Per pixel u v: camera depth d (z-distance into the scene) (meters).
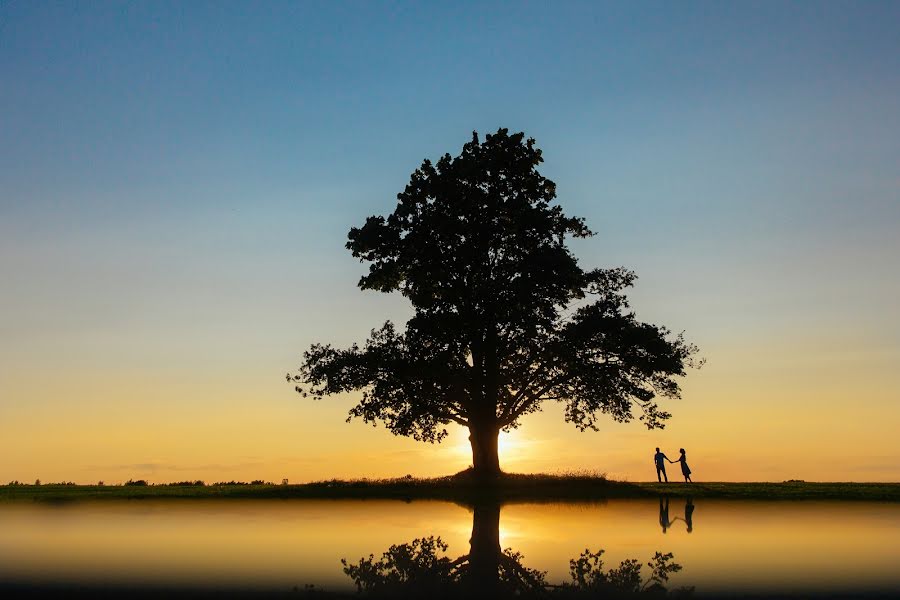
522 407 39.47
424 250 39.19
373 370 38.31
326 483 35.34
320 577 12.76
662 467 37.12
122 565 13.71
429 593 11.63
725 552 14.89
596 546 15.73
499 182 39.72
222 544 16.23
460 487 33.00
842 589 11.48
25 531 18.41
